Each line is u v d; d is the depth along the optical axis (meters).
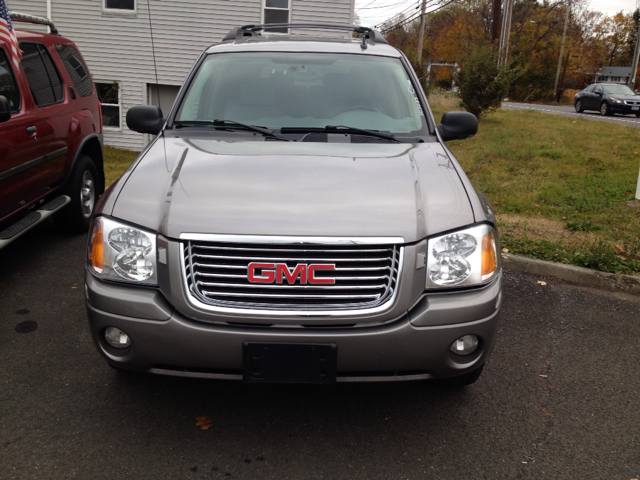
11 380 2.99
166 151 3.02
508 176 9.16
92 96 5.98
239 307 2.28
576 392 3.10
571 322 4.04
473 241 2.45
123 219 2.43
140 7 15.91
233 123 3.36
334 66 3.78
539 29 63.84
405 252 2.32
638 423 2.83
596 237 5.83
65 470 2.34
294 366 2.30
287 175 2.67
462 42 60.34
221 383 3.02
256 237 2.27
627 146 12.16
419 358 2.35
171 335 2.30
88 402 2.82
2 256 4.93
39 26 12.38
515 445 2.62
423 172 2.81
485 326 2.42
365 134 3.33
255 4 15.80
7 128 4.00
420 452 2.54
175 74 16.33
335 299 2.30
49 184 4.82
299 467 2.41
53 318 3.75
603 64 69.44
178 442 2.54
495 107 18.02
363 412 2.82
